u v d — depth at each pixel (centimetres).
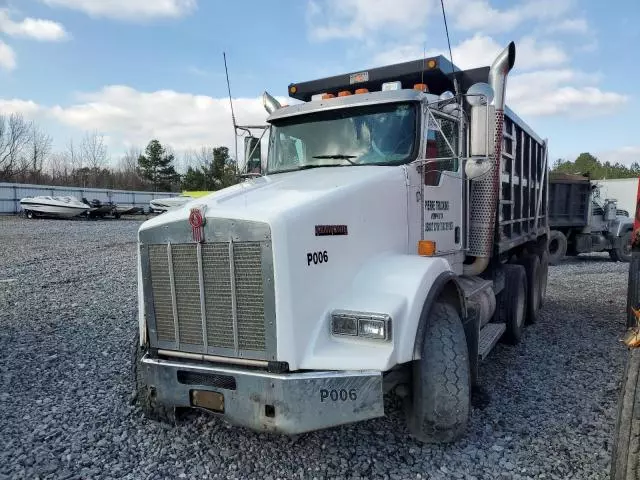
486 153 432
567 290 1105
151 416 409
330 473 346
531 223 882
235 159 581
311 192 364
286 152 520
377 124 475
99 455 370
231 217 327
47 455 369
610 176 6512
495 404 459
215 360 341
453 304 417
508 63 564
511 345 661
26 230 2586
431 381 353
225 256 330
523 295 694
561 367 567
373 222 393
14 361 575
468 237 573
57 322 755
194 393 343
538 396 479
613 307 909
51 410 445
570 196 1739
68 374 534
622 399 297
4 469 351
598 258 2023
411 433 379
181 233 346
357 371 314
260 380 317
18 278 1169
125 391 486
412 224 447
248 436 396
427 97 476
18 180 5934
